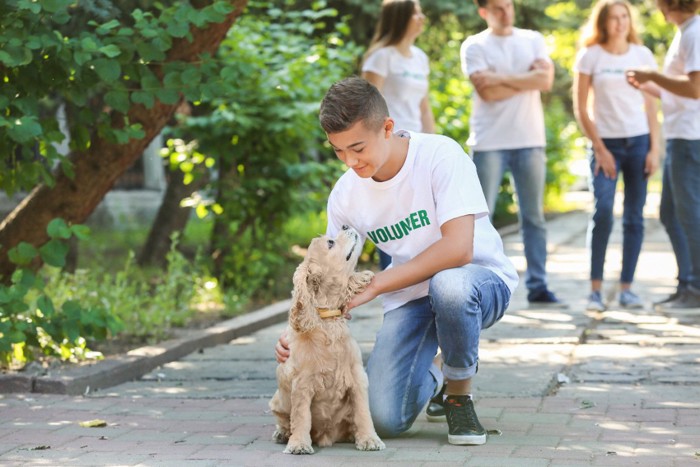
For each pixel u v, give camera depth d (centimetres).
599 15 951
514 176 987
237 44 1152
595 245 969
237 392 696
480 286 519
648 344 802
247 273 1152
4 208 1927
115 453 536
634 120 956
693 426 558
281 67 1188
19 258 701
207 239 1756
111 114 840
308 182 1178
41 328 732
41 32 708
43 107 1060
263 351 859
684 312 938
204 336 880
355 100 487
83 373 717
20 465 516
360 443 521
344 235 508
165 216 1438
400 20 895
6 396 692
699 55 871
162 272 1327
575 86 965
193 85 756
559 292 1107
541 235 1001
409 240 541
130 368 757
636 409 600
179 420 612
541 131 979
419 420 600
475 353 523
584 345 806
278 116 1137
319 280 502
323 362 507
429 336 550
